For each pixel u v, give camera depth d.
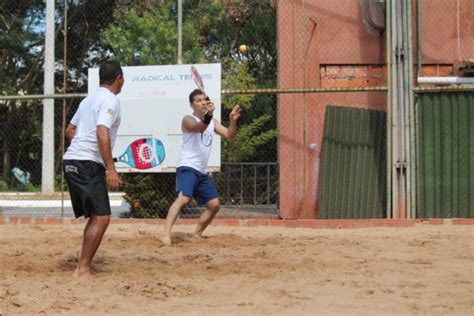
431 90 22.67
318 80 25.28
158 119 23.20
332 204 23.95
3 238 18.73
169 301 10.49
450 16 25.20
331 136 24.11
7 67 60.44
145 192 24.16
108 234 19.69
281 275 12.71
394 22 22.50
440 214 22.72
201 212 24.95
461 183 22.70
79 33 58.38
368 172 23.56
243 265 13.84
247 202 32.09
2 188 51.12
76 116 12.99
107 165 12.35
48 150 40.22
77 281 12.09
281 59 25.30
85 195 12.48
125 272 13.12
